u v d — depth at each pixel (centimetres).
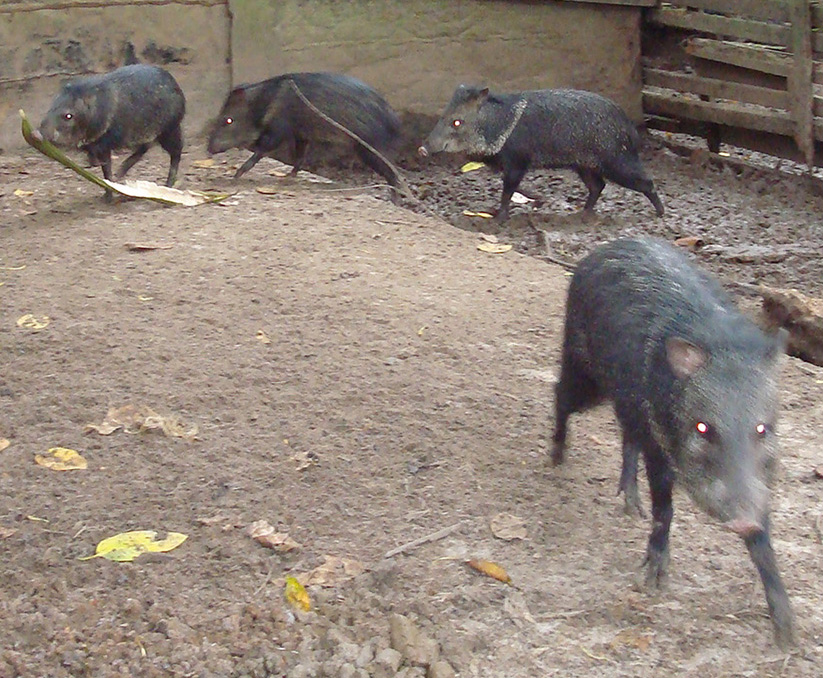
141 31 978
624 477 387
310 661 306
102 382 479
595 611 332
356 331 539
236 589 342
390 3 1047
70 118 766
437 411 462
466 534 375
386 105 901
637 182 852
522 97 841
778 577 315
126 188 759
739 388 296
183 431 439
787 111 981
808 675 305
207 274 611
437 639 317
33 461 418
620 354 333
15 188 813
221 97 1023
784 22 971
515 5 1088
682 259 362
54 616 324
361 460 422
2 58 927
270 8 1013
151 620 325
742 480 288
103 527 376
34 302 566
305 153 900
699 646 317
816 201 921
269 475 410
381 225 729
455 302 584
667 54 1145
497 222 845
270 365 500
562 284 623
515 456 429
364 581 344
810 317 570
